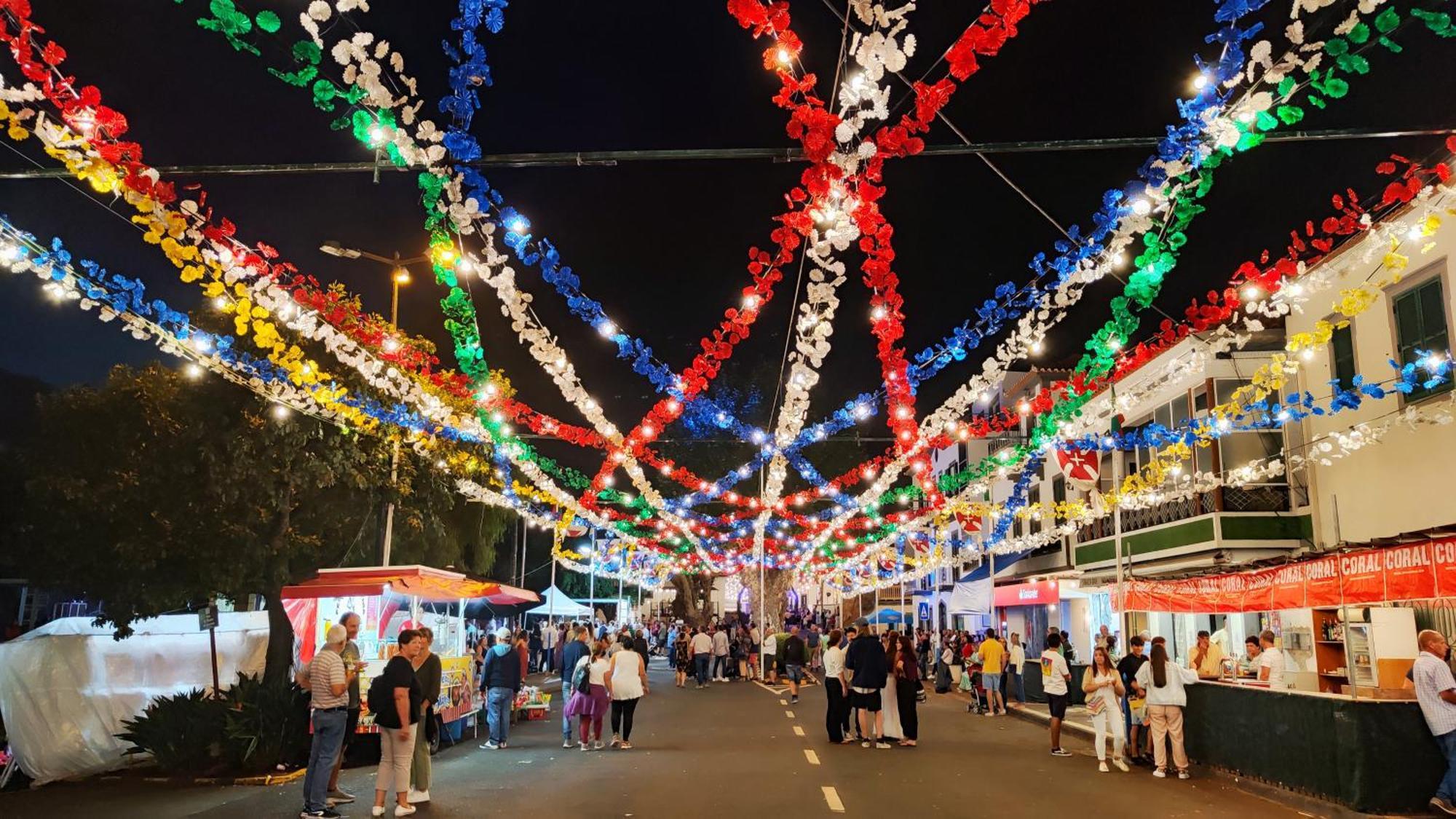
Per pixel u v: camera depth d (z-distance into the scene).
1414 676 11.12
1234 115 6.05
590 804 11.28
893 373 11.77
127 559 14.84
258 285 8.84
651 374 11.12
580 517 28.02
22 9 5.79
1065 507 20.83
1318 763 11.50
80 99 6.13
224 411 15.81
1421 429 15.57
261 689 14.40
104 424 15.41
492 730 17.03
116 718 14.50
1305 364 18.97
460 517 26.30
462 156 6.21
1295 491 19.91
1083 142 6.53
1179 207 7.73
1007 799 11.70
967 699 29.42
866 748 16.50
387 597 18.25
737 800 11.48
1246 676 17.62
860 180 6.56
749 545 46.69
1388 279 9.26
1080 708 23.66
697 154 6.37
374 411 14.40
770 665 36.59
